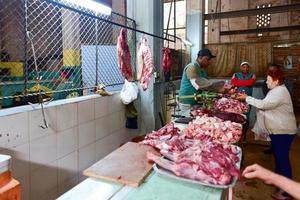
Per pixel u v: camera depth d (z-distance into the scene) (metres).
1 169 1.25
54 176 2.54
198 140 1.83
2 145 1.96
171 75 6.48
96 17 2.90
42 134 2.35
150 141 1.85
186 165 1.32
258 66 7.34
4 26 3.77
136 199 1.17
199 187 1.26
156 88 4.59
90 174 1.38
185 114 3.19
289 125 3.20
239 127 2.12
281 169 3.27
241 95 3.64
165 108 5.18
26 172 2.20
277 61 7.46
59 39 3.87
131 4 4.43
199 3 7.36
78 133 2.89
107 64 3.86
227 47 7.54
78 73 3.67
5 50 3.84
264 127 3.46
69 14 3.82
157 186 1.28
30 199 2.26
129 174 1.37
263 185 3.61
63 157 2.66
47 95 2.81
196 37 7.50
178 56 7.21
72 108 2.76
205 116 2.47
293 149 5.11
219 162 1.31
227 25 9.62
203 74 3.93
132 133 4.30
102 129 3.38
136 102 4.33
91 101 3.10
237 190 3.48
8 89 2.79
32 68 3.22
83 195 1.21
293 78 7.39
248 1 9.37
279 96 3.16
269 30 7.17
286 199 3.13
